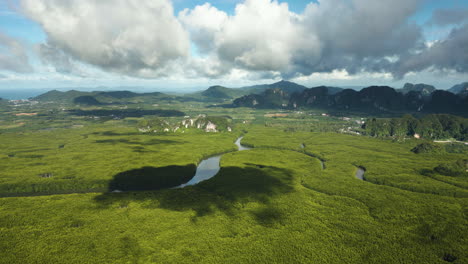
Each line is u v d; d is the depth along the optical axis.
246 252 110.81
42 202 159.88
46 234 123.50
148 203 160.25
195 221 137.38
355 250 112.88
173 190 184.00
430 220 138.75
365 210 151.88
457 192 178.62
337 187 189.88
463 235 124.12
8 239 118.94
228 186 192.12
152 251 111.19
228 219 140.00
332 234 125.38
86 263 103.31
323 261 105.50
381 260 106.31
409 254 110.00
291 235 124.31
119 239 120.00
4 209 149.38
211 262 104.12
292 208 153.62
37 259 105.38
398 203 161.00
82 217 141.00
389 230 129.38
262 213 147.12
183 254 109.12
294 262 104.81
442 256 109.62
